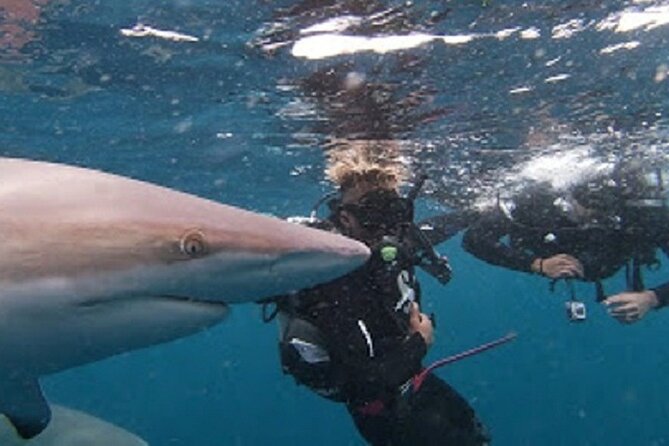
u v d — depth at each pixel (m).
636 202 1.94
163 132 3.10
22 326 0.65
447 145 3.16
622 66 2.33
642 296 1.91
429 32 2.00
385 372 1.41
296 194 4.84
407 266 1.45
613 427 12.20
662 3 1.85
